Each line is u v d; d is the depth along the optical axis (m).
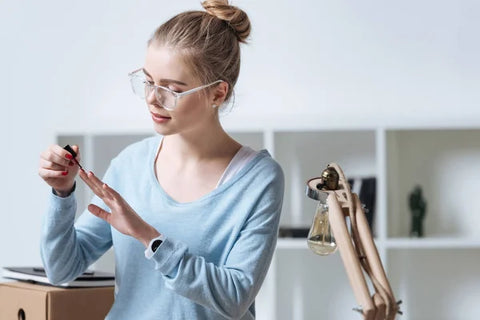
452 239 3.51
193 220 1.79
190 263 1.67
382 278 1.25
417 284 3.84
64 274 1.88
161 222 1.81
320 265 3.91
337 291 3.91
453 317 3.82
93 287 2.10
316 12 3.94
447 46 3.87
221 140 1.86
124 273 1.83
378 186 3.56
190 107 1.73
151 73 1.73
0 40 4.16
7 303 2.14
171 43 1.71
